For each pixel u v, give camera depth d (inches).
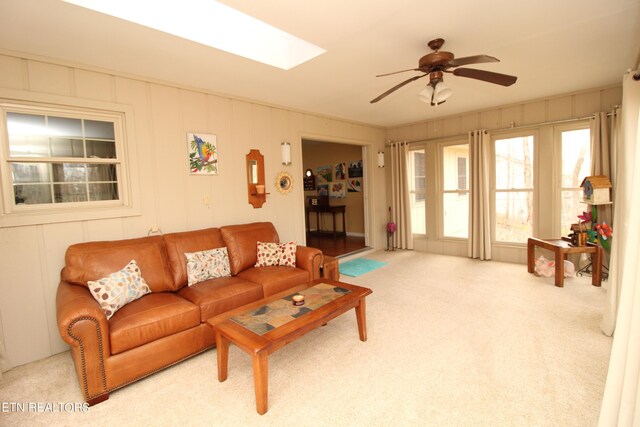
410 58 115.1
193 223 140.2
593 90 164.6
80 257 98.7
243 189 158.7
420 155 240.1
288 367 91.5
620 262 97.3
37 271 103.1
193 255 120.5
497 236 208.8
